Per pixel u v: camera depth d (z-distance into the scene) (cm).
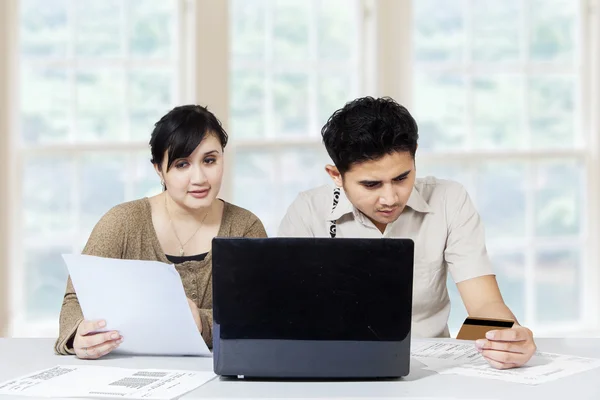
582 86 473
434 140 462
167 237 248
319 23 450
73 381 181
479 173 466
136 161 435
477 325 225
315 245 178
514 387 174
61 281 432
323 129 220
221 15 429
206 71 429
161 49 435
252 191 448
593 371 188
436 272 252
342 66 452
